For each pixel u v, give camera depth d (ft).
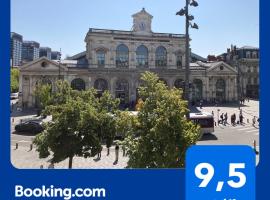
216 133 148.77
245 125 171.83
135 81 292.40
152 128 50.98
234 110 226.58
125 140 53.83
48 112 73.56
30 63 257.96
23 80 258.16
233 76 299.17
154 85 53.62
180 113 52.16
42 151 71.31
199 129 55.21
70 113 69.92
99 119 72.54
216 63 300.20
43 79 262.26
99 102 78.28
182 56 309.83
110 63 296.10
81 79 283.38
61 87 79.97
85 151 71.61
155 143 51.85
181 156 51.88
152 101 53.26
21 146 114.52
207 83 299.58
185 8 67.00
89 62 292.40
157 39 304.09
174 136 51.72
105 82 290.15
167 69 300.40
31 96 254.47
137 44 301.22
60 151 70.08
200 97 300.40
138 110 53.78
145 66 302.86
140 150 51.88
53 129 69.92
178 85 303.48
